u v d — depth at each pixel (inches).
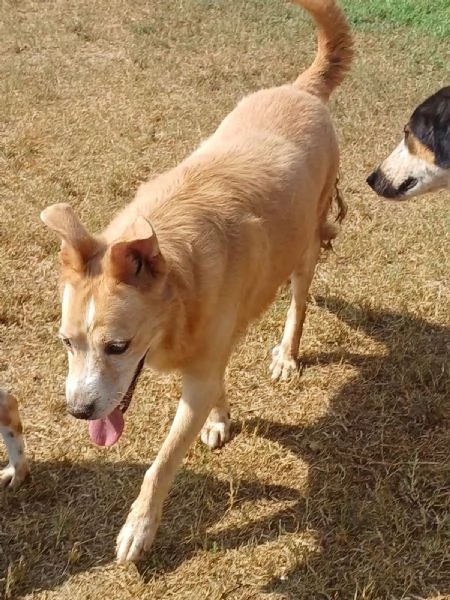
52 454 68.6
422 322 82.6
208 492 65.5
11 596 58.2
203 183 62.4
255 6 171.6
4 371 76.7
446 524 62.5
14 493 65.1
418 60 145.8
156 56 145.5
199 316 57.2
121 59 144.7
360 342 81.0
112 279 52.7
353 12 167.3
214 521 63.6
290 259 68.6
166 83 134.6
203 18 165.9
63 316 54.0
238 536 62.5
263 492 65.9
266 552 61.2
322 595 58.4
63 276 54.8
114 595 58.5
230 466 68.0
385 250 92.4
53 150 111.6
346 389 75.7
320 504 64.6
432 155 81.4
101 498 65.0
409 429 71.5
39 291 85.9
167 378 75.5
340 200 84.6
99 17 166.1
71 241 53.1
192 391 60.1
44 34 155.2
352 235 95.1
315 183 71.6
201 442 69.9
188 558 60.9
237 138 69.1
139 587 58.8
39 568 60.2
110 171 106.1
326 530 62.7
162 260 53.0
